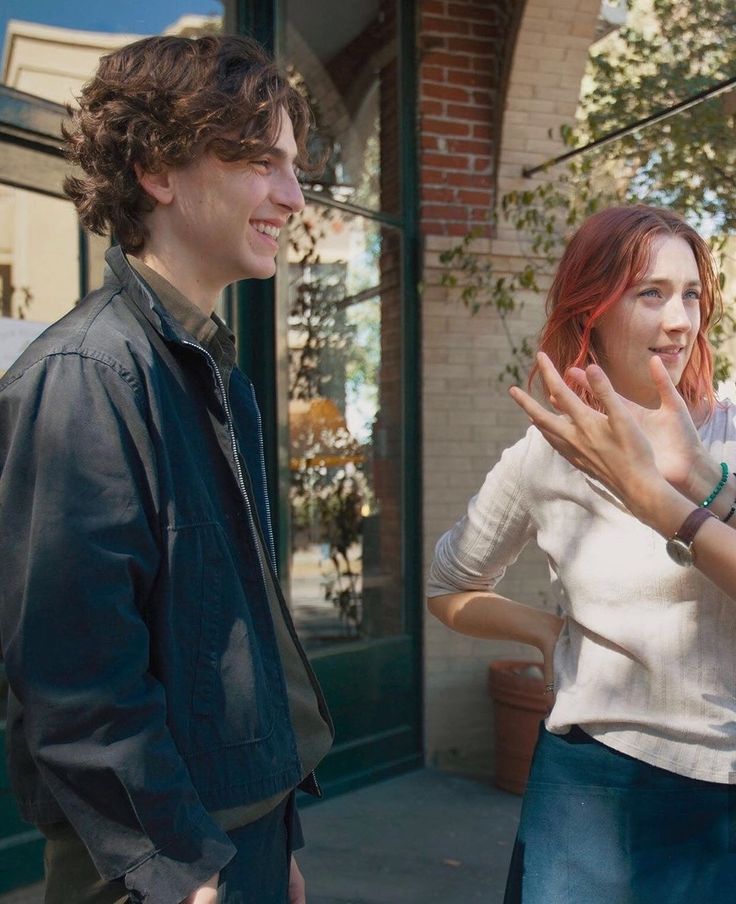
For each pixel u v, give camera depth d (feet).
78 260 11.51
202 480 4.24
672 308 4.96
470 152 16.40
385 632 15.85
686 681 4.77
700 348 5.27
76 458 3.76
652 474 4.29
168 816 3.70
